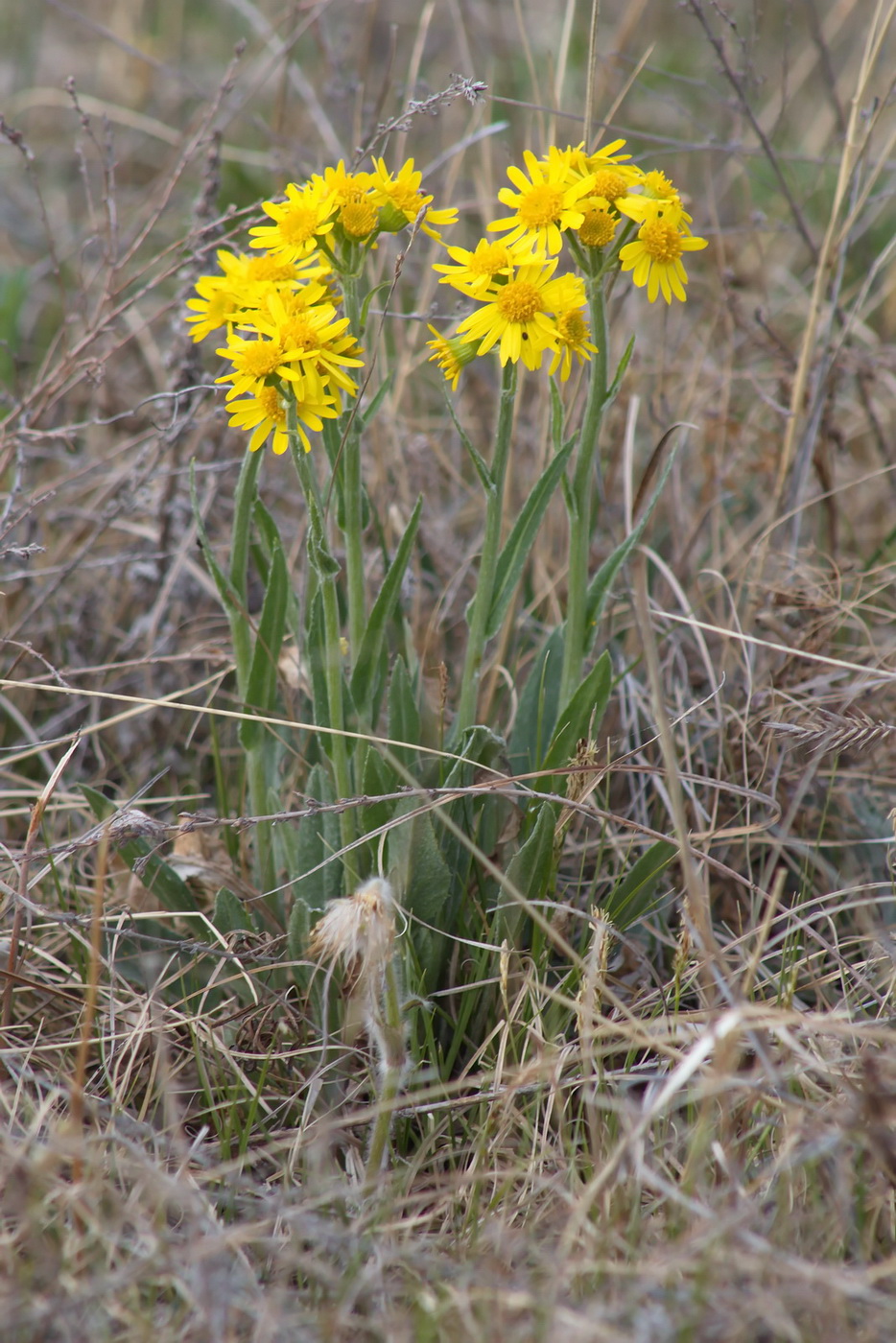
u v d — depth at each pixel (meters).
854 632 0.81
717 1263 0.60
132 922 0.69
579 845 0.73
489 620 0.68
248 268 0.65
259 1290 0.61
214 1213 0.63
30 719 0.80
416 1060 0.67
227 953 0.67
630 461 0.79
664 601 0.81
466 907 0.69
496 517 0.67
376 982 0.63
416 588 0.77
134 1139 0.65
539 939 0.68
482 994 0.69
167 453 0.80
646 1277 0.60
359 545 0.67
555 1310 0.59
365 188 0.64
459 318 0.72
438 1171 0.67
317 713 0.69
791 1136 0.62
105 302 0.77
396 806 0.68
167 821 0.76
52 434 0.75
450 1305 0.60
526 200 0.65
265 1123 0.67
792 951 0.68
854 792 0.74
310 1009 0.68
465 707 0.69
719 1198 0.62
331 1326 0.60
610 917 0.69
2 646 0.77
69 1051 0.68
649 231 0.65
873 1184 0.63
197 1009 0.69
